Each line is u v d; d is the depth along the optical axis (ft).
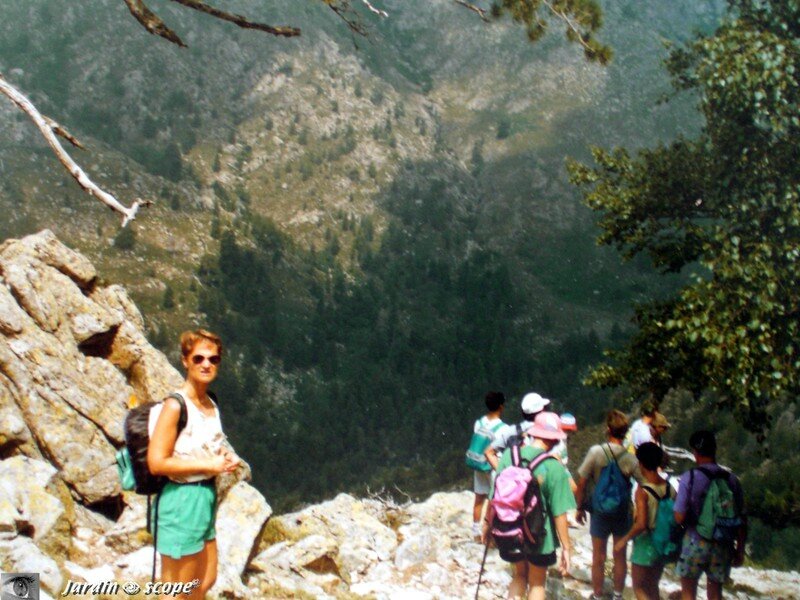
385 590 31.22
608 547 40.98
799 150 47.93
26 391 28.07
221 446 16.15
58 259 34.32
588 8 46.68
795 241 46.50
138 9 31.91
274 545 32.09
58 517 23.98
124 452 15.69
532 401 29.48
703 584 35.91
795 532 72.59
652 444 27.37
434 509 44.19
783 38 51.21
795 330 44.93
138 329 35.68
